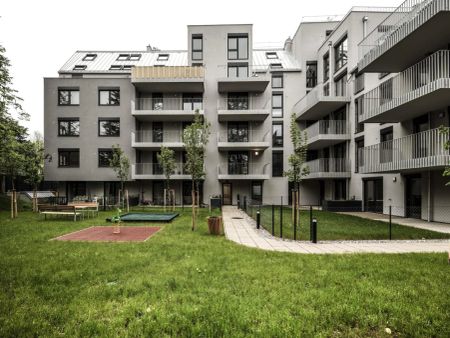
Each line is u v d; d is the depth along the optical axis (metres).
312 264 5.93
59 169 24.58
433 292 4.38
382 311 3.79
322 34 26.95
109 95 24.97
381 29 17.06
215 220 9.70
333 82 23.52
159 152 25.66
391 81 15.37
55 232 10.09
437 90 10.57
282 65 27.66
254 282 4.85
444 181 12.73
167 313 3.68
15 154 15.69
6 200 20.59
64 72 27.16
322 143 23.17
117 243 8.07
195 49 26.27
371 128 18.34
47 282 4.89
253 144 24.05
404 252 7.17
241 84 24.33
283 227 11.55
